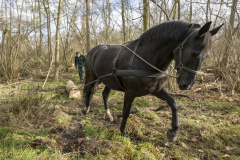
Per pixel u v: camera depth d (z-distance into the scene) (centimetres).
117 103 468
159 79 246
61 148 249
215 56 614
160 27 233
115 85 293
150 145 265
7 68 743
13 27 802
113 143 258
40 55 1098
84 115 388
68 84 583
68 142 268
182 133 311
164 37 227
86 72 385
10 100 392
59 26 749
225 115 383
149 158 235
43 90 577
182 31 212
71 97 504
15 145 255
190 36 204
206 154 253
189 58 204
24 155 223
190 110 414
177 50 217
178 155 246
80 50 1255
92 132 303
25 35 760
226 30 524
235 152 260
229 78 536
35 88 512
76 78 855
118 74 262
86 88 391
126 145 259
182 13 857
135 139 287
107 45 346
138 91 250
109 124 334
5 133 289
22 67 803
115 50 297
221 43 555
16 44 778
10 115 335
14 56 748
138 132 301
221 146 273
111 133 299
